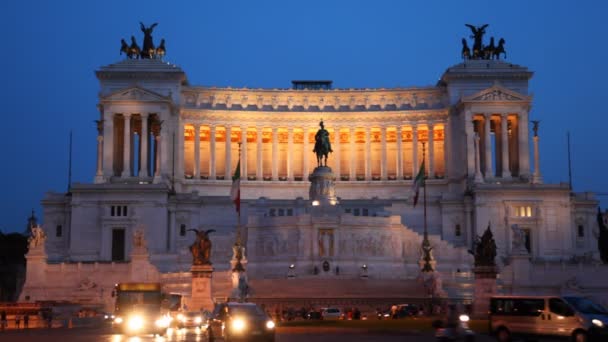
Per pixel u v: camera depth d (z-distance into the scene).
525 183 159.12
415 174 174.25
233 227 154.50
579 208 154.12
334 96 180.25
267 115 176.12
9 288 158.50
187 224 153.25
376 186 174.50
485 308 95.88
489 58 178.38
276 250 136.62
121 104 164.50
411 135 180.88
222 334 60.78
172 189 157.00
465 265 139.38
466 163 165.62
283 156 181.38
